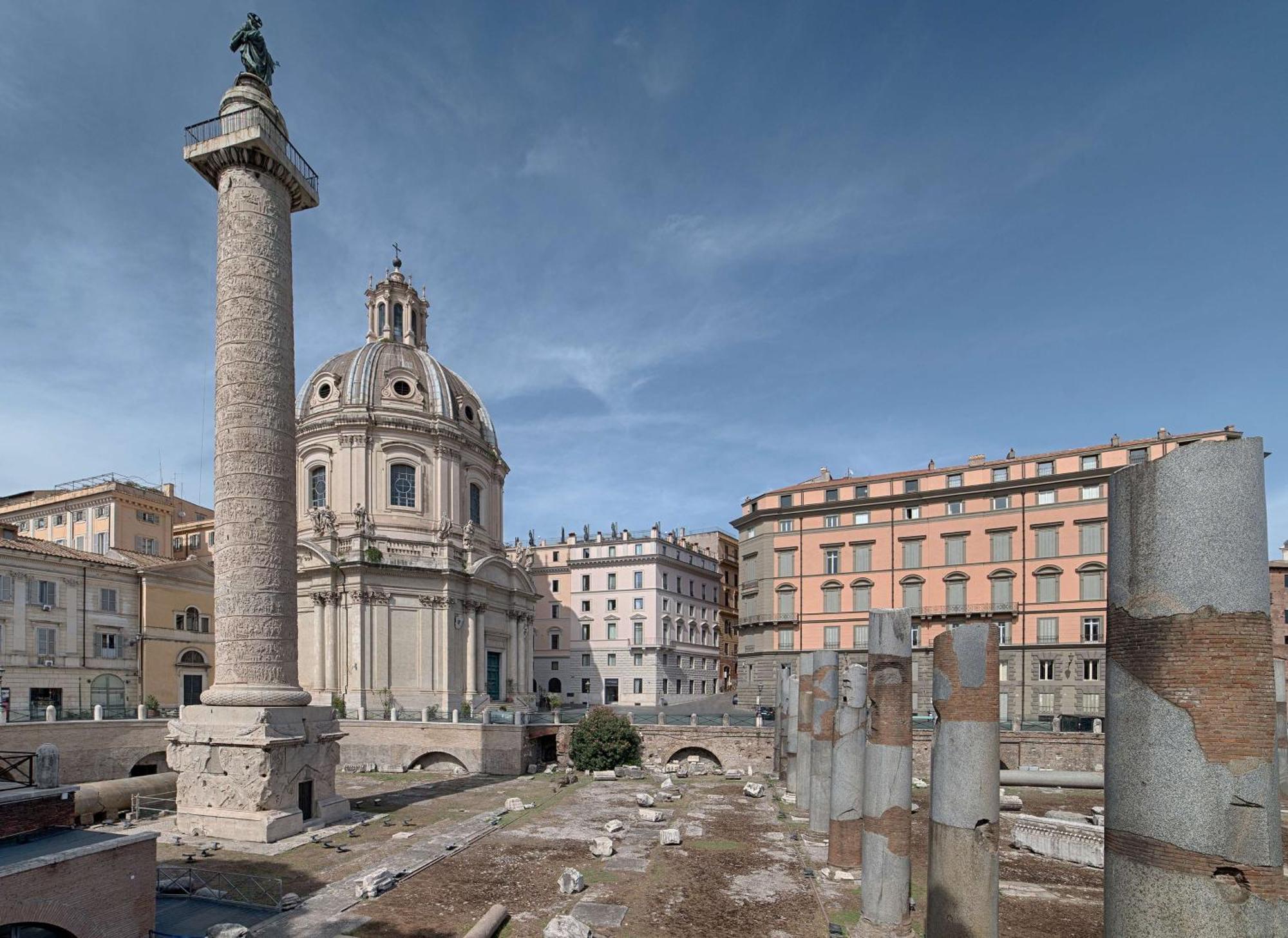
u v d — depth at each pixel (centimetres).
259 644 3128
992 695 1736
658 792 4088
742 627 7756
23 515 7731
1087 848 2772
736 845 3005
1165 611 1054
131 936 1723
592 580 9294
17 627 4919
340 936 2003
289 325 3353
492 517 7494
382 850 2834
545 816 3512
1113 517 1158
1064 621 6209
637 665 8969
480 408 7700
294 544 3303
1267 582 1027
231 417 3167
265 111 3284
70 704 5172
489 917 2053
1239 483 1030
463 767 4928
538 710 7319
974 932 1675
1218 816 993
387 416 6581
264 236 3259
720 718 5978
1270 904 967
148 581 5738
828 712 3219
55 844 1738
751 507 7775
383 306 7631
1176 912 1004
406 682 6059
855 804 2645
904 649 2186
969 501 6675
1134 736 1075
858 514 7131
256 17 3403
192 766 3069
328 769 3359
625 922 2148
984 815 1705
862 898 2130
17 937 1505
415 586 6162
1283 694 3697
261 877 2384
